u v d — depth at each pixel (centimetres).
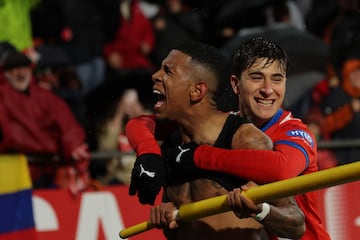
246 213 709
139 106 1521
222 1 1684
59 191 1367
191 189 768
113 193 1386
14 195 1339
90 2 1681
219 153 748
